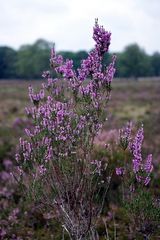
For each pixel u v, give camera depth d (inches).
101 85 184.7
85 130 189.5
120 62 4232.3
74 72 191.0
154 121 780.0
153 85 2896.2
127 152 318.3
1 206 325.1
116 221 284.5
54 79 198.1
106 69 186.1
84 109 186.9
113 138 380.5
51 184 196.1
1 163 449.4
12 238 273.7
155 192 298.7
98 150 325.7
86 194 198.2
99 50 185.3
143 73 4281.5
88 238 199.3
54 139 191.9
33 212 296.4
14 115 1019.9
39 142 195.6
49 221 286.0
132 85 2950.3
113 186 333.1
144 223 204.7
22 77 4835.1
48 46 4439.0
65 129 190.7
